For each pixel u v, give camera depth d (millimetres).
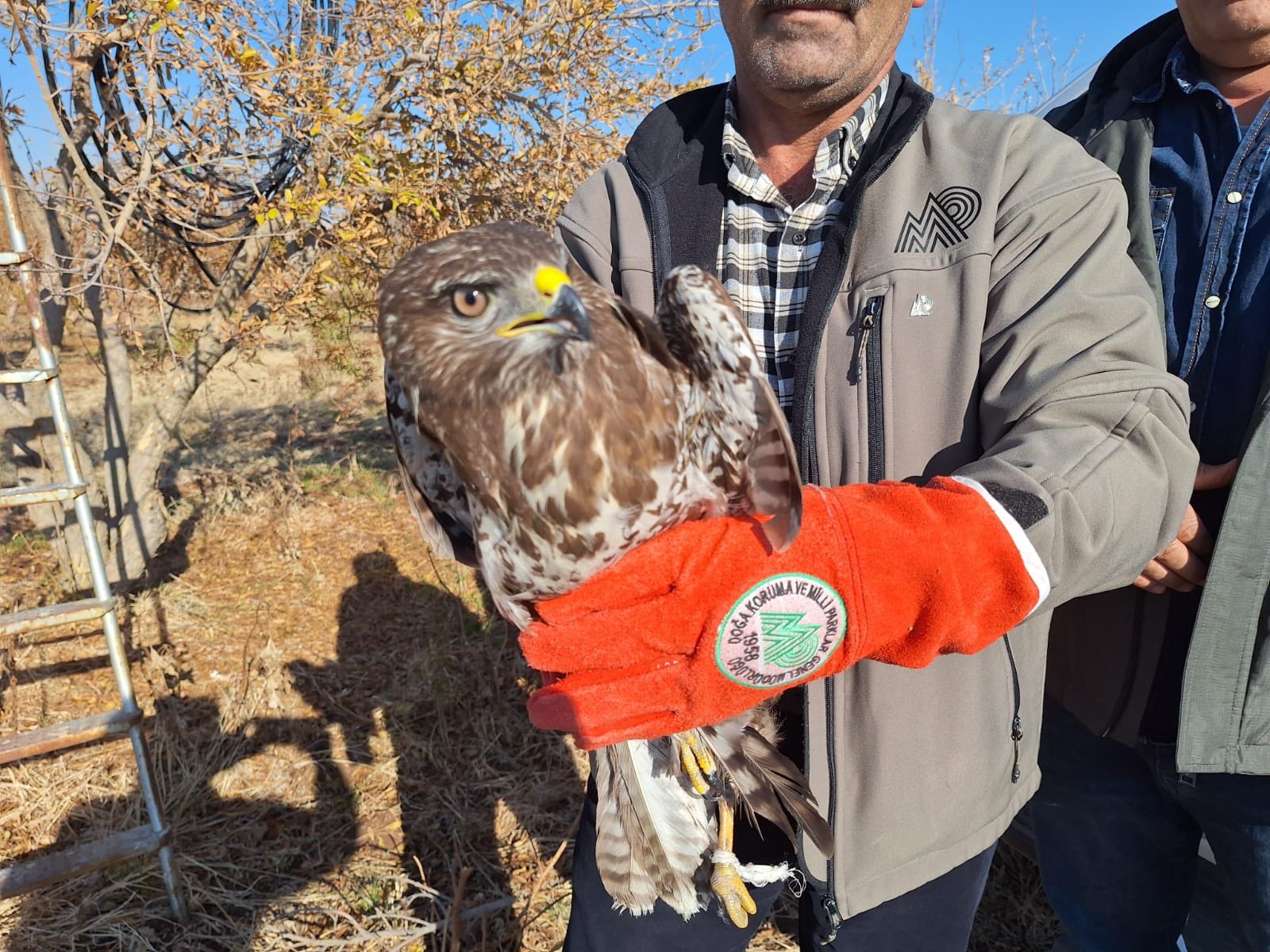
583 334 617
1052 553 566
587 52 2059
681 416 657
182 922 1481
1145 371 621
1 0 1809
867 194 737
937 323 703
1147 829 1019
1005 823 818
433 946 1411
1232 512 789
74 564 2559
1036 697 812
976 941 1414
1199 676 827
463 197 2189
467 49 2041
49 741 1375
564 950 972
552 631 607
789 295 815
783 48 722
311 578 2709
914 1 754
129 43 1994
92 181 2096
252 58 1763
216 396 4371
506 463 659
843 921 812
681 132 858
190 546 2920
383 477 3498
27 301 1322
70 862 1405
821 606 568
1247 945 929
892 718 743
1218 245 859
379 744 1938
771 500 616
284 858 1612
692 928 924
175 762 1825
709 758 805
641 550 613
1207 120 886
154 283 2104
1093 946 1089
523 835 1669
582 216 886
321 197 1883
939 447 713
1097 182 682
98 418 3539
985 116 748
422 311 658
